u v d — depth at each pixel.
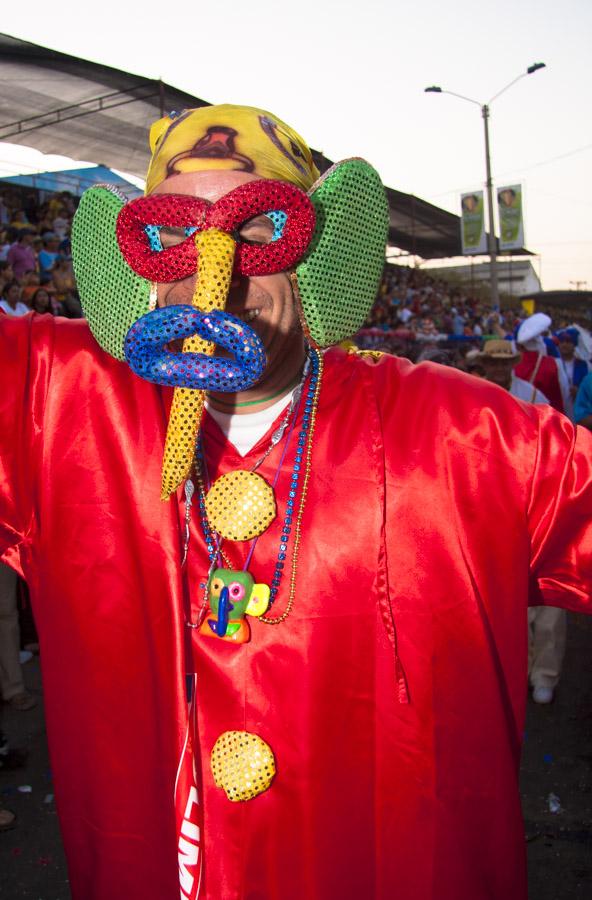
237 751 1.11
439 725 1.12
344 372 1.20
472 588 1.12
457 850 1.13
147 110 9.63
